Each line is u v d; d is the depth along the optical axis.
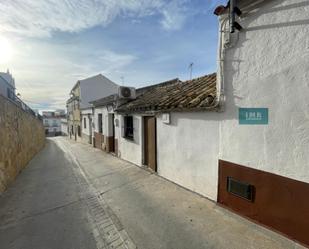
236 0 3.24
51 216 4.28
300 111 2.69
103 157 10.71
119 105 9.83
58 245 3.25
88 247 3.17
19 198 5.38
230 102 3.66
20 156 8.90
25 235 3.58
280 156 2.94
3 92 7.58
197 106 4.36
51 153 14.62
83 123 20.38
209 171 4.38
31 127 13.64
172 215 3.96
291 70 2.75
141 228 3.60
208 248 2.96
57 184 6.54
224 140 3.84
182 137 5.16
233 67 3.56
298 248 2.72
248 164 3.41
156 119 6.34
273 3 2.90
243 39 3.35
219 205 4.03
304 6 2.58
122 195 5.19
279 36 2.86
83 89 21.80
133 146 8.34
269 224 3.13
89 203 4.88
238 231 3.29
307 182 2.66
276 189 3.01
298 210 2.76
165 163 6.00
